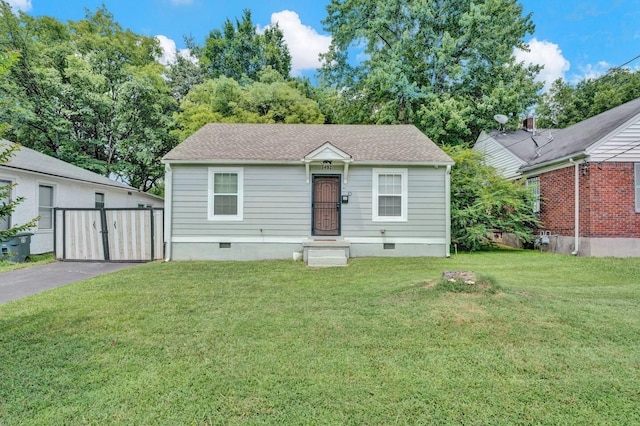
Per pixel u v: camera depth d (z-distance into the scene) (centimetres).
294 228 955
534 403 235
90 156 1972
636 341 335
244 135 1106
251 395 245
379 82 1805
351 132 1174
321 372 278
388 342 336
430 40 1825
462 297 464
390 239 957
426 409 229
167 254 928
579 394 245
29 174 1045
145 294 532
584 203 975
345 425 213
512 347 323
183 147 987
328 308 450
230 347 328
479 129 1761
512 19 1725
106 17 2125
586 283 608
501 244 1389
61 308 454
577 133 1186
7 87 1614
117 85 1931
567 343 330
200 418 220
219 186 952
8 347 327
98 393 248
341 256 852
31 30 1873
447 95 1711
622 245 952
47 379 267
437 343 333
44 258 1022
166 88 2092
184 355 310
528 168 1212
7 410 228
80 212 941
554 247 1098
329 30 2122
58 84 1706
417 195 962
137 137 1995
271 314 427
